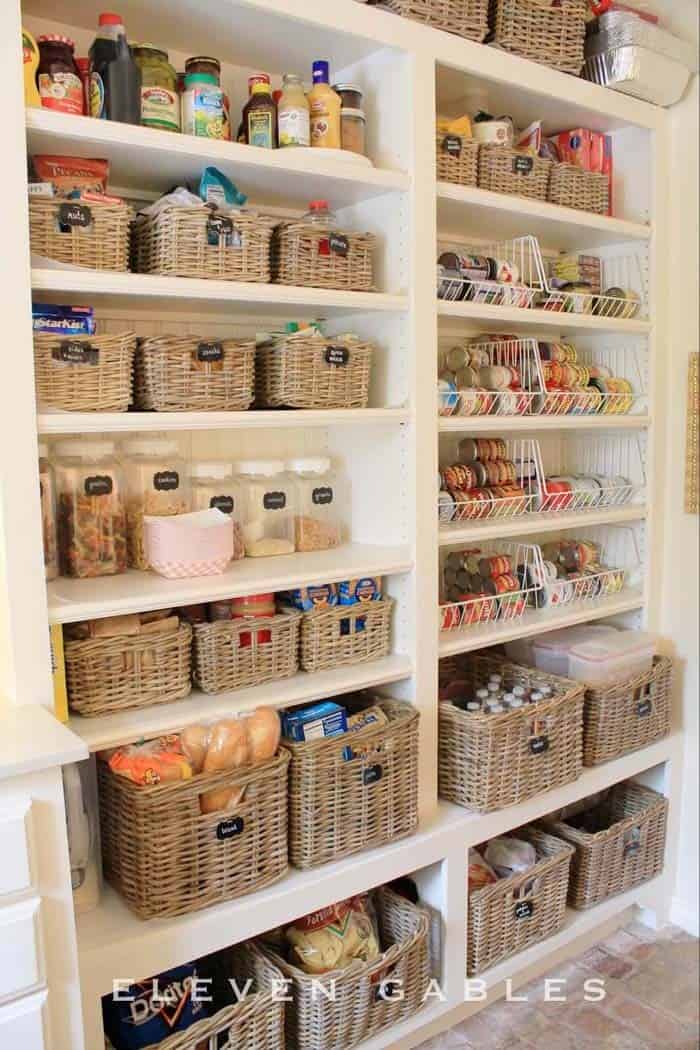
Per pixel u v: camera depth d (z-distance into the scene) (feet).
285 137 5.97
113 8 5.57
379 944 6.81
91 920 5.28
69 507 5.76
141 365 5.48
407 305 6.42
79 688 5.40
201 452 6.82
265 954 5.95
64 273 4.88
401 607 6.77
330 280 6.09
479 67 6.66
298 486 6.89
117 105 5.19
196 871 5.34
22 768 4.20
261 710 5.71
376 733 6.12
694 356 8.20
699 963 7.93
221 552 5.91
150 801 5.10
